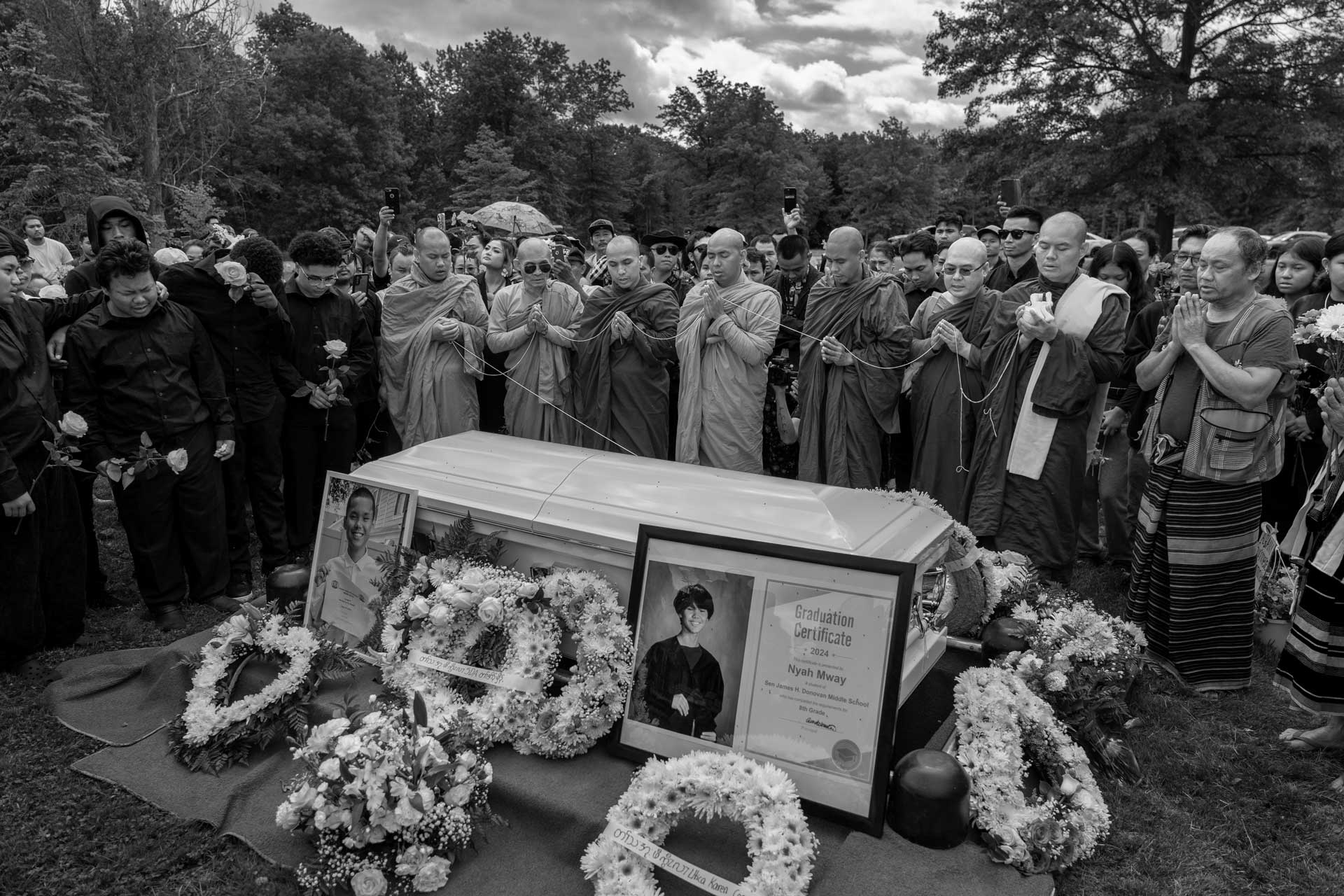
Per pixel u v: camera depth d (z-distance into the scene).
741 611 2.79
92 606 4.55
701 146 49.88
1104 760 3.07
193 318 4.31
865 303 4.51
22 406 3.81
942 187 51.03
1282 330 3.34
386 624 3.30
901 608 2.59
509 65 59.59
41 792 3.00
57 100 19.92
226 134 29.56
